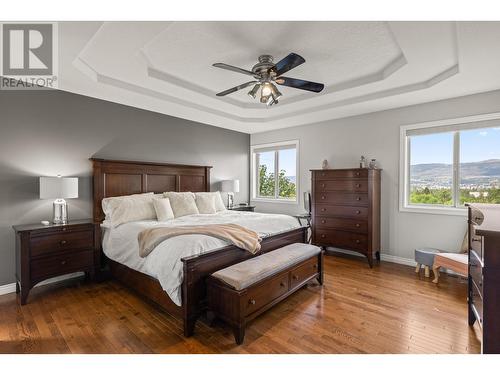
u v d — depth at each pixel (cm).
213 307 211
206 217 353
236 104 417
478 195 338
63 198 297
